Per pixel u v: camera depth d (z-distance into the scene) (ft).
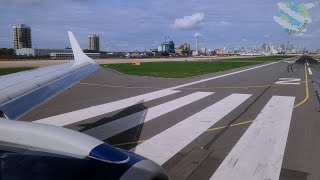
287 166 26.84
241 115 47.21
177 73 129.39
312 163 27.61
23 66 160.86
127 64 210.59
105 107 52.54
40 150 11.07
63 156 10.94
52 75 29.63
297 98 63.52
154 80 98.78
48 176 10.00
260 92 72.33
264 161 28.02
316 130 38.58
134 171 11.34
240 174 25.12
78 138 11.87
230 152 30.40
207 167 26.61
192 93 70.13
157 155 29.53
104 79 99.91
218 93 70.33
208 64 224.74
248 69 162.20
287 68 172.35
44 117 44.55
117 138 34.94
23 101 18.88
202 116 46.47
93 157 11.10
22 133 11.82
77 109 50.49
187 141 33.99
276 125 41.04
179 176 24.79
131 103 56.65
